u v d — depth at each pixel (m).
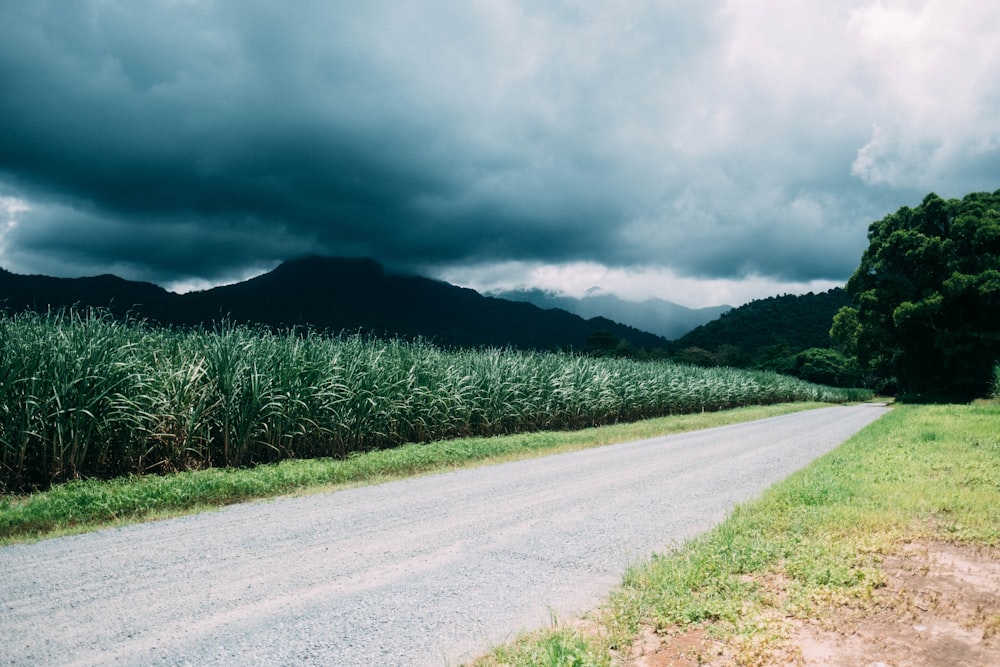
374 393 14.07
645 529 6.95
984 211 42.44
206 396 10.94
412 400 15.24
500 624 4.29
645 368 30.09
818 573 5.07
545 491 9.24
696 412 33.50
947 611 4.40
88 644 3.88
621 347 89.12
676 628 4.14
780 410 35.31
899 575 5.15
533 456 13.60
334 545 6.22
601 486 9.70
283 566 5.52
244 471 10.25
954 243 41.66
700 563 5.36
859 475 9.70
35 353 9.20
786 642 3.89
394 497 8.75
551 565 5.63
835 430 20.81
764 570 5.29
